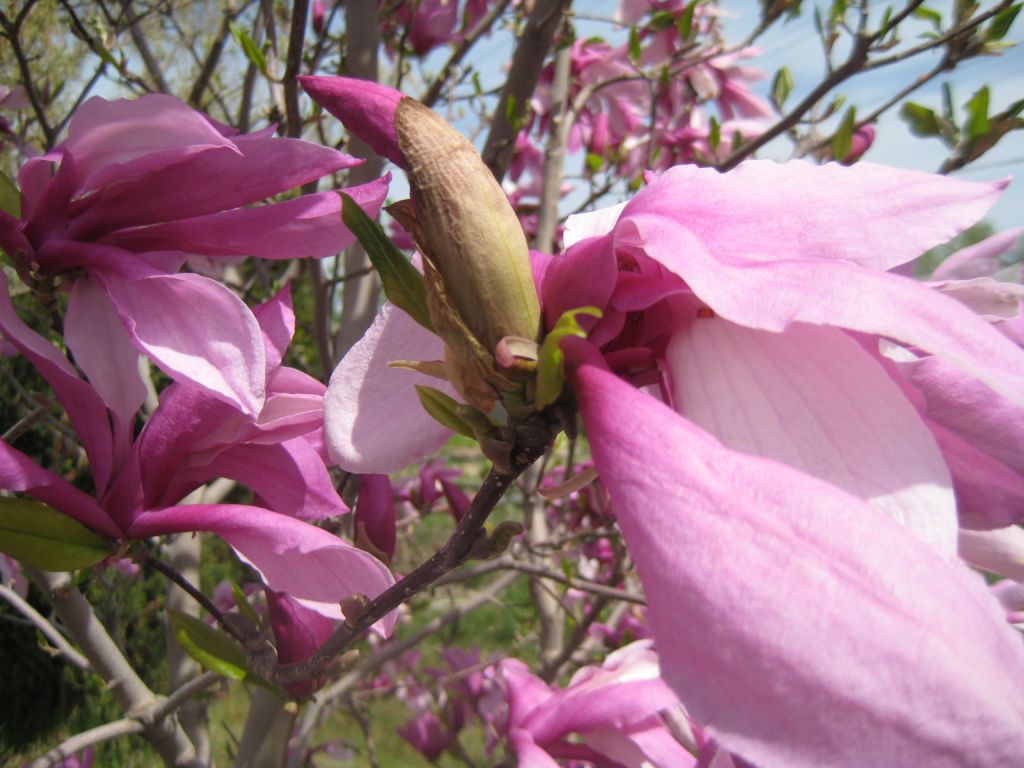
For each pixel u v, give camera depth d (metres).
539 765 0.46
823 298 0.18
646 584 0.17
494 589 0.99
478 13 1.03
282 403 0.36
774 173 0.21
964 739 0.14
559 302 0.21
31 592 1.87
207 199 0.35
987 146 0.59
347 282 0.79
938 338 0.17
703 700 0.16
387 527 0.48
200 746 0.76
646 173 0.25
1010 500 0.22
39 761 0.62
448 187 0.20
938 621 0.15
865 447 0.19
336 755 1.08
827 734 0.15
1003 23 0.61
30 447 1.27
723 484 0.17
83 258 0.34
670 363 0.21
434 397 0.23
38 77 1.04
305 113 0.88
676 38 1.08
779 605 0.16
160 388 1.38
